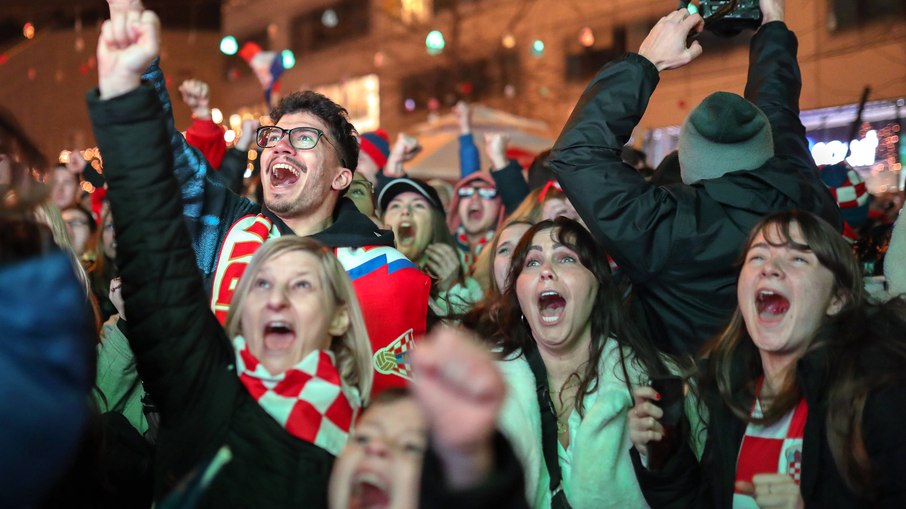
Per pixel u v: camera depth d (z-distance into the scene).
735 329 2.75
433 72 20.59
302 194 3.49
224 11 26.45
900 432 2.25
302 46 25.38
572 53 17.33
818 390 2.41
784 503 2.42
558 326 3.02
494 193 6.60
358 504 2.00
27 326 1.52
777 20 3.83
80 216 5.62
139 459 2.63
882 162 9.88
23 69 18.50
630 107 3.34
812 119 10.66
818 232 2.63
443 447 1.40
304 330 2.43
